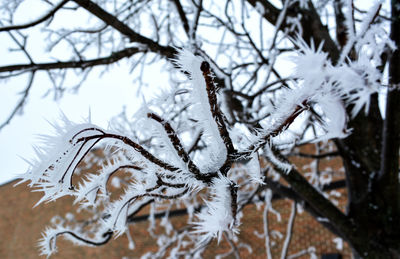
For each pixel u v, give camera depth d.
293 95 0.72
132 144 0.75
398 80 2.15
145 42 3.30
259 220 10.48
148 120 0.77
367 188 3.33
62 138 0.66
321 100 0.67
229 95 3.37
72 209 13.87
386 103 2.68
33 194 16.89
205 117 0.77
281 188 4.00
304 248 9.50
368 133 3.36
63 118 0.67
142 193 0.88
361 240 3.27
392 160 2.98
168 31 4.85
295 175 3.46
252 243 10.34
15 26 2.72
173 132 0.78
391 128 2.77
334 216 3.37
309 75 0.50
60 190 0.69
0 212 17.50
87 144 0.70
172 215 12.02
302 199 3.91
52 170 0.67
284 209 10.24
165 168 0.79
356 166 3.44
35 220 15.95
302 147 9.80
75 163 0.69
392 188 3.15
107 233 2.27
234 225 0.82
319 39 3.36
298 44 0.51
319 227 9.53
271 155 1.46
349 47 1.20
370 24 1.18
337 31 3.28
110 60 3.42
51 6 2.84
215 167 0.81
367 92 0.50
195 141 3.15
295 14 3.41
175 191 0.88
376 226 3.24
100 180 0.83
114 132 0.74
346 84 0.51
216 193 0.81
